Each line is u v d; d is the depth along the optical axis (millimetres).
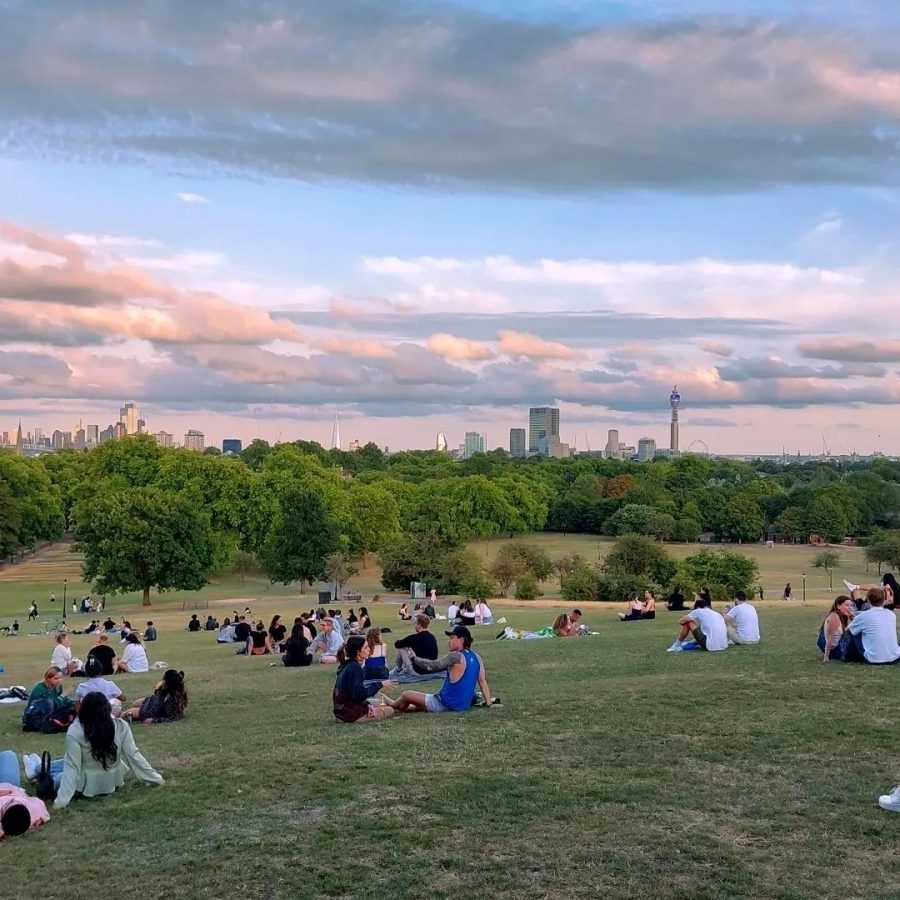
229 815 10578
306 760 12664
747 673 18359
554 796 10656
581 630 33969
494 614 54906
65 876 9078
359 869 8812
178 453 118312
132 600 85750
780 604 52406
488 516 150750
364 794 10992
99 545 76375
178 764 13055
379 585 99750
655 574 81188
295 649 27562
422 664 15680
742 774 11375
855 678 17156
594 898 8047
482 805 10430
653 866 8641
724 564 83875
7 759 11734
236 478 107812
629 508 170250
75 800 11523
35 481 136750
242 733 15375
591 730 13742
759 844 9133
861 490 195625
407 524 120812
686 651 23328
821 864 8633
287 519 88688
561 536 183625
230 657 33156
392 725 14797
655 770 11586
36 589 97000
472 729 14125
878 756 12000
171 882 8766
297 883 8578
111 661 25781
